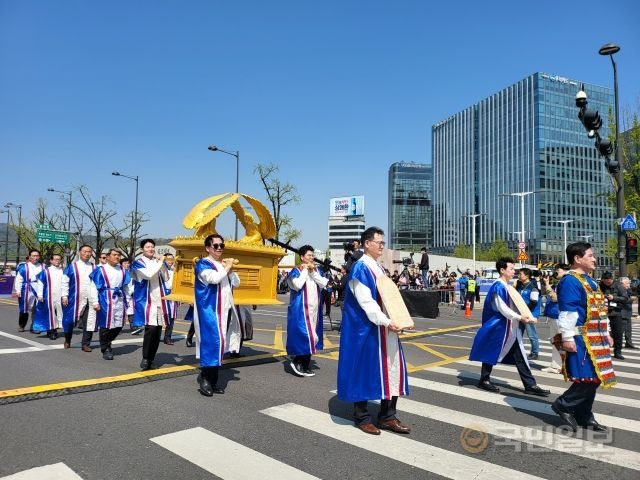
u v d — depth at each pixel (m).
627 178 24.45
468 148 106.62
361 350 4.39
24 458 3.70
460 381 6.73
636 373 7.85
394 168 126.44
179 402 5.26
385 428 4.55
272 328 12.34
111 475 3.43
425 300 16.61
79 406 5.05
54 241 37.41
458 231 109.06
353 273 4.46
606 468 3.73
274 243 7.71
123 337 10.41
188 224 6.41
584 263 4.50
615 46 13.52
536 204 86.50
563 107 89.12
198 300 5.71
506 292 6.17
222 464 3.64
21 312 11.48
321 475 3.49
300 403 5.32
